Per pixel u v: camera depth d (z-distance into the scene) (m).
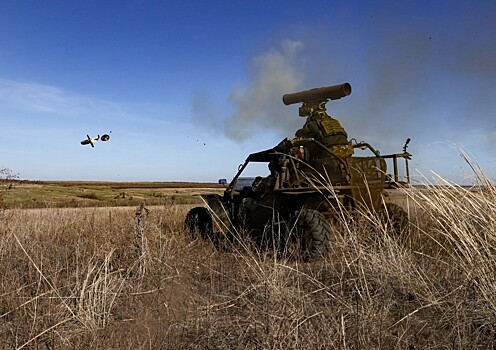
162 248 5.21
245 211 6.87
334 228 5.55
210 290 4.18
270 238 6.00
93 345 3.05
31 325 3.19
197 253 5.62
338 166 6.05
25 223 6.44
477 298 3.23
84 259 4.75
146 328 3.42
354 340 2.92
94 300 3.54
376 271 3.92
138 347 3.07
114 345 3.11
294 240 5.56
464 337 2.87
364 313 3.22
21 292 3.96
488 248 3.42
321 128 6.50
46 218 7.05
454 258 3.71
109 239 5.40
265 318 3.13
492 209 3.48
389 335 3.02
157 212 7.62
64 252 5.17
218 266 4.92
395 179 6.17
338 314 3.29
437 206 3.69
